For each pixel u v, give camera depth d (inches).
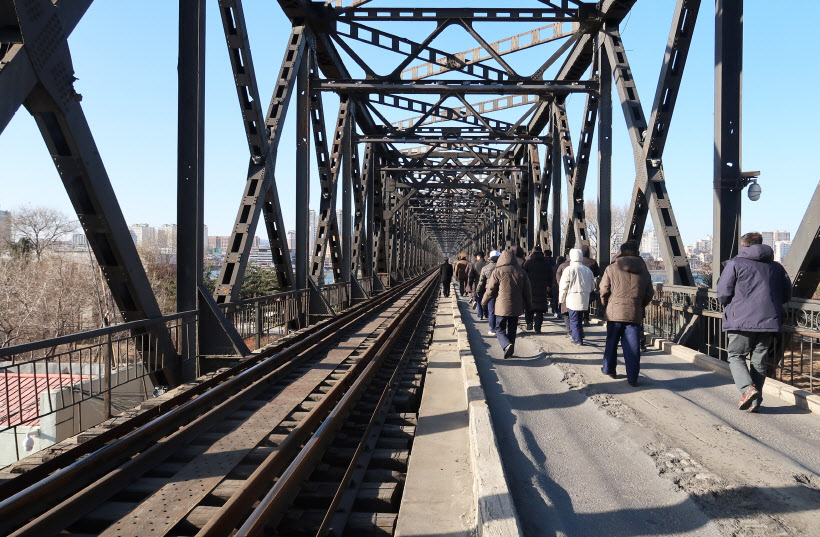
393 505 147.9
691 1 406.0
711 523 123.0
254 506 140.5
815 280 271.7
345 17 590.6
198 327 329.7
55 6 203.8
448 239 4845.0
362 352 389.7
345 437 199.3
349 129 806.5
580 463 161.5
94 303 1632.6
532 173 1015.6
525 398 238.5
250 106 411.2
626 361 257.3
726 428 190.4
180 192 323.0
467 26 605.9
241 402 242.2
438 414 214.8
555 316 609.9
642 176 454.3
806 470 152.3
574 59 655.8
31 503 132.1
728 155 344.5
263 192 418.0
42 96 202.5
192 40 320.2
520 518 127.6
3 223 2007.9
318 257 669.3
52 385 481.7
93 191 231.5
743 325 208.1
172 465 168.2
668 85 429.1
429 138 900.0
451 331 483.8
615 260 265.6
